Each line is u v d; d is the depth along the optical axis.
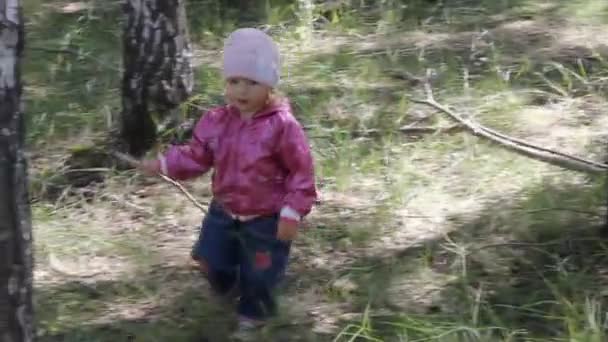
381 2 8.05
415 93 6.30
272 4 8.09
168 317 4.30
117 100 6.38
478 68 6.71
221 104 6.04
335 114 6.06
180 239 4.90
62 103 6.37
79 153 5.68
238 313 4.19
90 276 4.61
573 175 5.23
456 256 4.60
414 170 5.39
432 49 7.07
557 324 4.13
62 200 5.29
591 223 4.76
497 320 4.12
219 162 4.05
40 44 7.38
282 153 3.98
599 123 5.87
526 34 7.30
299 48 7.12
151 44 5.57
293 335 4.14
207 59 6.97
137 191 5.36
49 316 4.29
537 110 6.06
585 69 6.59
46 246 4.82
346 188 5.29
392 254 4.68
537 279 4.43
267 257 4.07
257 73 3.91
